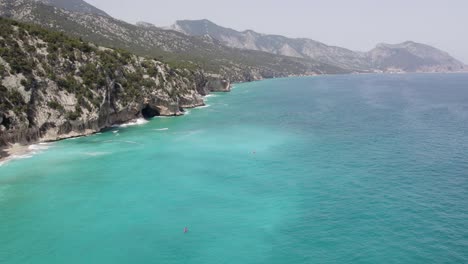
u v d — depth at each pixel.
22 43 84.56
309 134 88.44
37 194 51.97
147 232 42.31
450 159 65.38
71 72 89.81
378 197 49.94
